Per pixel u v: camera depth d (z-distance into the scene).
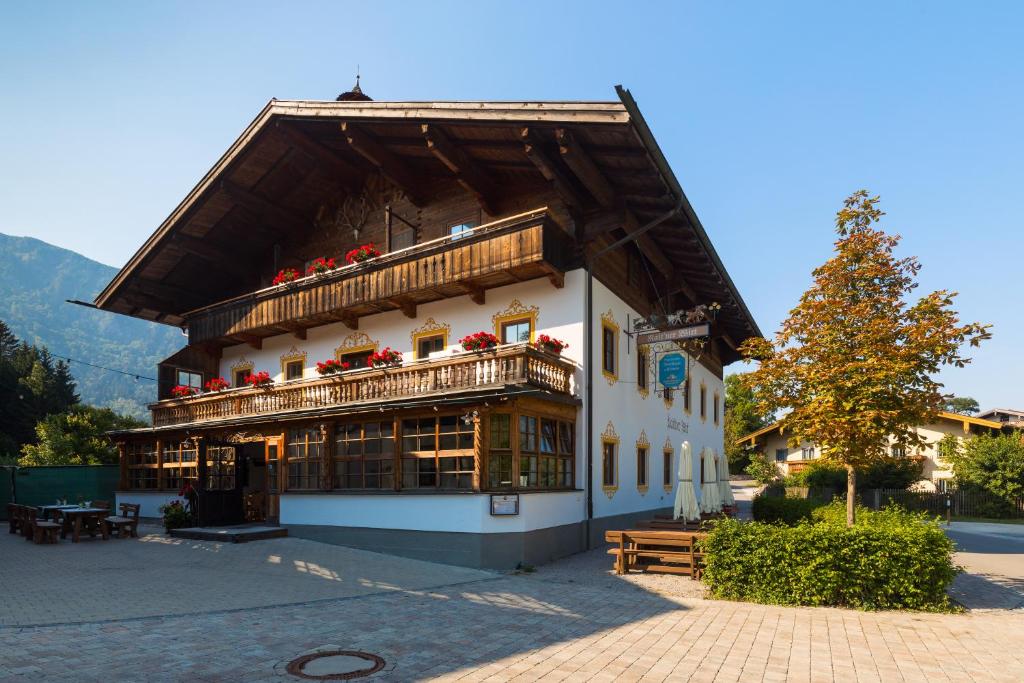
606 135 12.98
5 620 8.24
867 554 9.48
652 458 19.67
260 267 22.22
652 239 17.34
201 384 21.98
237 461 19.53
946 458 32.44
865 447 11.02
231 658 6.73
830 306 11.21
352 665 6.56
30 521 16.61
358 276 17.52
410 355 17.41
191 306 23.41
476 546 12.73
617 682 6.17
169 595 9.85
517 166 15.99
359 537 14.59
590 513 15.18
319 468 15.92
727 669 6.61
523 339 15.81
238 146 18.25
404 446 14.46
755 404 12.27
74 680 5.99
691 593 10.44
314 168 19.62
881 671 6.59
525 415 13.55
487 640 7.55
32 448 31.16
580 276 15.27
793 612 9.12
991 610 9.51
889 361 10.57
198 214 19.94
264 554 13.80
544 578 11.74
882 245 11.50
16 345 69.75
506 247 14.94
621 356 17.53
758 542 9.95
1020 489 29.52
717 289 21.08
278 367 20.55
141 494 21.02
